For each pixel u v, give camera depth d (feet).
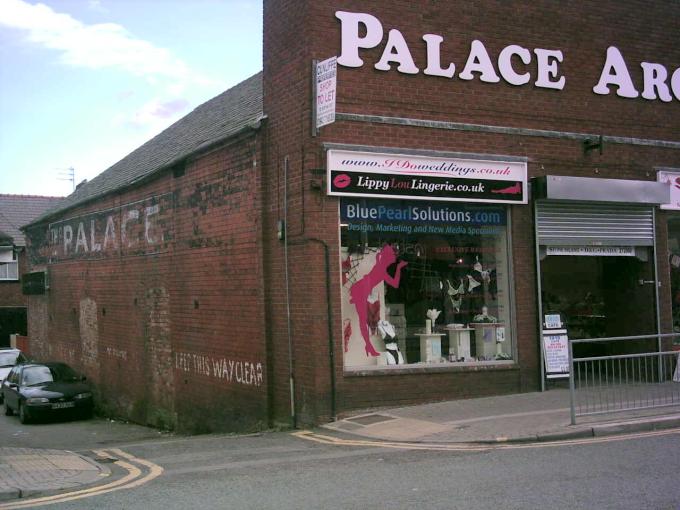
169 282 50.72
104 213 64.13
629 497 19.34
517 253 39.47
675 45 45.24
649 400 33.01
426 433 30.25
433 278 38.11
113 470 27.76
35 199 125.39
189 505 20.44
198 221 46.34
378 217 36.73
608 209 42.06
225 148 42.83
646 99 43.93
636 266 44.29
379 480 22.44
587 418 31.14
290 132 36.60
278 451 29.37
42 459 30.25
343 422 34.17
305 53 35.47
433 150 37.22
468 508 18.72
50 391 59.67
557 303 46.01
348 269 36.27
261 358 38.63
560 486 20.68
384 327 36.88
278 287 37.65
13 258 110.93
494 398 37.63
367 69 36.35
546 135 40.42
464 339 38.58
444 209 38.24
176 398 49.70
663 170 43.73
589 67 42.29
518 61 40.19
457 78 38.37
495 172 38.63
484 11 39.37
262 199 38.78
